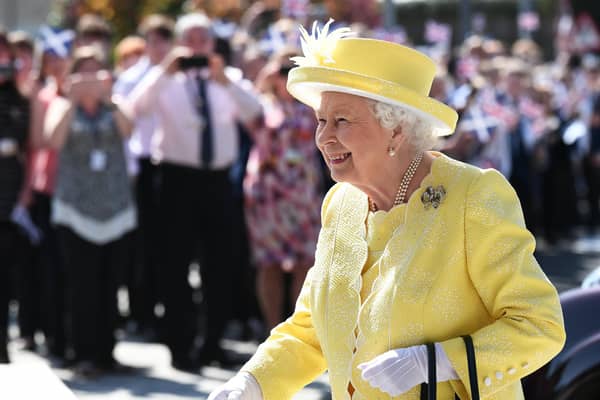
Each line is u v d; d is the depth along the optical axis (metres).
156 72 28.28
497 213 10.76
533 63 63.16
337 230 11.72
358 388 11.18
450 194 10.94
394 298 10.90
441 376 10.62
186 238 28.44
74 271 27.45
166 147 28.33
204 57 28.12
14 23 63.00
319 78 10.80
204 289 28.91
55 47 30.72
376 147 11.05
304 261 29.23
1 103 27.08
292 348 12.16
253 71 34.56
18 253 27.78
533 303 10.62
